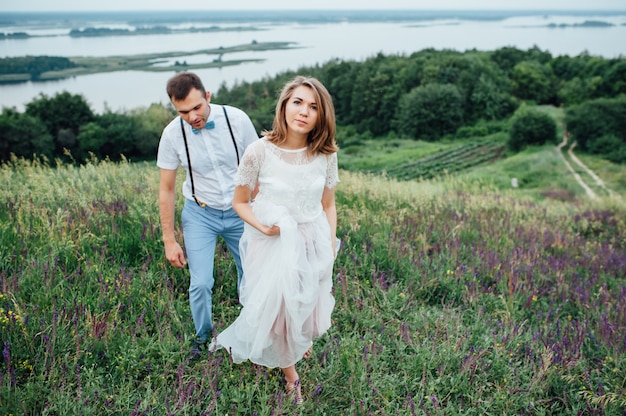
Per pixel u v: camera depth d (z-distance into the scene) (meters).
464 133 104.75
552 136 86.31
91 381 2.70
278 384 2.97
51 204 5.13
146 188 6.29
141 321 3.21
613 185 60.59
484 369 3.20
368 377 3.02
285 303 2.70
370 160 90.88
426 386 3.05
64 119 84.00
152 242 4.27
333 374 3.07
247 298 2.88
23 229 4.28
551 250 6.51
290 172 2.74
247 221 2.79
